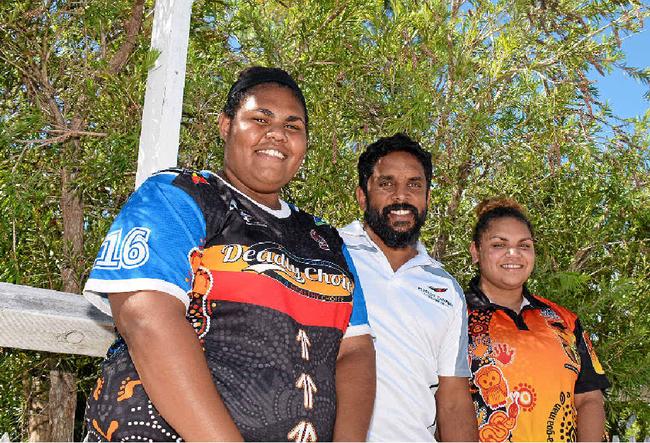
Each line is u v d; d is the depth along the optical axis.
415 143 2.68
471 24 4.36
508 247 2.78
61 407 4.51
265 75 1.73
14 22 3.87
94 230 4.59
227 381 1.36
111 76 3.59
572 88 4.61
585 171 4.90
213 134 4.15
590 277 4.64
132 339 1.30
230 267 1.43
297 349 1.45
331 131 4.21
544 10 4.50
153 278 1.32
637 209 5.07
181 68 2.83
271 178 1.65
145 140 2.81
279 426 1.37
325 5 4.24
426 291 2.51
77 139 3.99
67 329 2.08
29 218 4.41
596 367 2.77
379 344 2.38
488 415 2.53
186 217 1.43
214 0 4.57
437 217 4.80
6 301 1.95
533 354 2.58
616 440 2.95
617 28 4.44
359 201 2.77
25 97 4.38
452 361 2.48
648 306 4.71
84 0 3.91
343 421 1.55
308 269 1.57
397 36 4.15
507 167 4.71
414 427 2.31
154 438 1.29
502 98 4.38
